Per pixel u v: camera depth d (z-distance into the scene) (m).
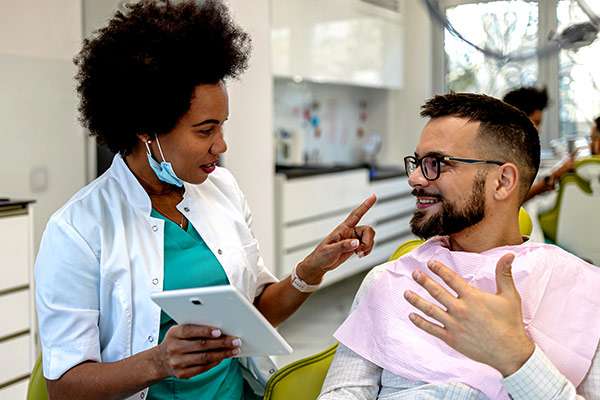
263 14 4.18
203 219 1.63
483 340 1.10
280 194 4.70
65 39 3.87
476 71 6.39
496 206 1.45
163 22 1.42
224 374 1.63
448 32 1.83
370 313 1.54
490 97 1.49
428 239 1.55
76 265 1.43
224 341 1.28
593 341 1.33
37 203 3.77
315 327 4.63
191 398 1.56
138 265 1.50
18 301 2.93
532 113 4.07
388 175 6.14
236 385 1.66
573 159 3.51
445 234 1.47
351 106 6.85
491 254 1.45
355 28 5.82
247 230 1.74
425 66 6.75
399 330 1.48
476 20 1.81
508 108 1.46
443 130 1.45
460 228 1.45
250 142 4.16
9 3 3.57
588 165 3.32
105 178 1.58
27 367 2.99
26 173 3.71
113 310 1.49
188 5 1.48
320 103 6.38
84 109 1.51
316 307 5.21
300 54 5.10
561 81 6.07
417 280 1.12
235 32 1.53
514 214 1.48
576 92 6.04
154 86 1.39
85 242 1.45
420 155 1.46
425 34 6.71
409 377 1.44
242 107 4.08
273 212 4.64
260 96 4.21
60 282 1.43
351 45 5.78
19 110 3.66
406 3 6.75
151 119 1.42
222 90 1.47
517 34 1.82
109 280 1.47
